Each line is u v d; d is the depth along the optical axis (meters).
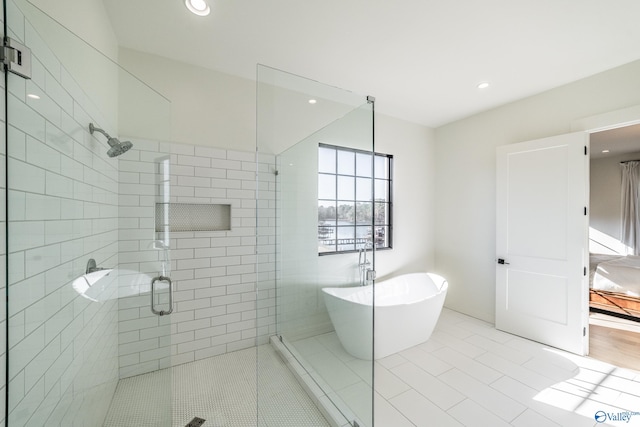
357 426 1.56
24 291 0.88
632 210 5.33
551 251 2.60
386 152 3.48
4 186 0.79
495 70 2.39
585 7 1.64
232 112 2.51
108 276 1.60
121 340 1.75
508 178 2.92
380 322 2.37
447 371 2.19
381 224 3.57
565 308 2.51
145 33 1.95
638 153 5.31
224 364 2.27
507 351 2.51
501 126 3.14
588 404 1.80
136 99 1.85
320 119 1.99
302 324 2.08
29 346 0.90
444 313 3.51
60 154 1.09
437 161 3.90
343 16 1.76
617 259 4.16
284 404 1.76
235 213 2.49
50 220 1.02
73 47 1.20
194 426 1.61
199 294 2.34
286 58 2.25
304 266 2.10
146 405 1.68
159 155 1.92
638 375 2.12
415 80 2.59
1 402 0.78
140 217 1.82
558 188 2.56
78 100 1.24
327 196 2.02
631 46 2.01
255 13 1.74
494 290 3.19
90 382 1.37
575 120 2.53
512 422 1.65
